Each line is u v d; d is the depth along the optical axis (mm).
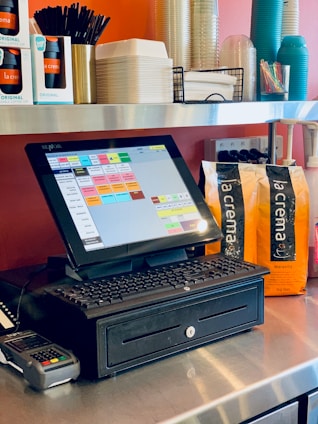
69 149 1344
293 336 1305
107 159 1383
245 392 1083
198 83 1516
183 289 1197
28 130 1199
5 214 1494
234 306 1280
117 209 1323
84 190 1305
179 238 1361
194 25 1635
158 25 1602
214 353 1225
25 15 1174
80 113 1266
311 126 1686
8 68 1163
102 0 1593
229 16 1886
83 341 1110
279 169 1553
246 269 1316
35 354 1101
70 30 1305
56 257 1362
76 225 1250
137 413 1006
